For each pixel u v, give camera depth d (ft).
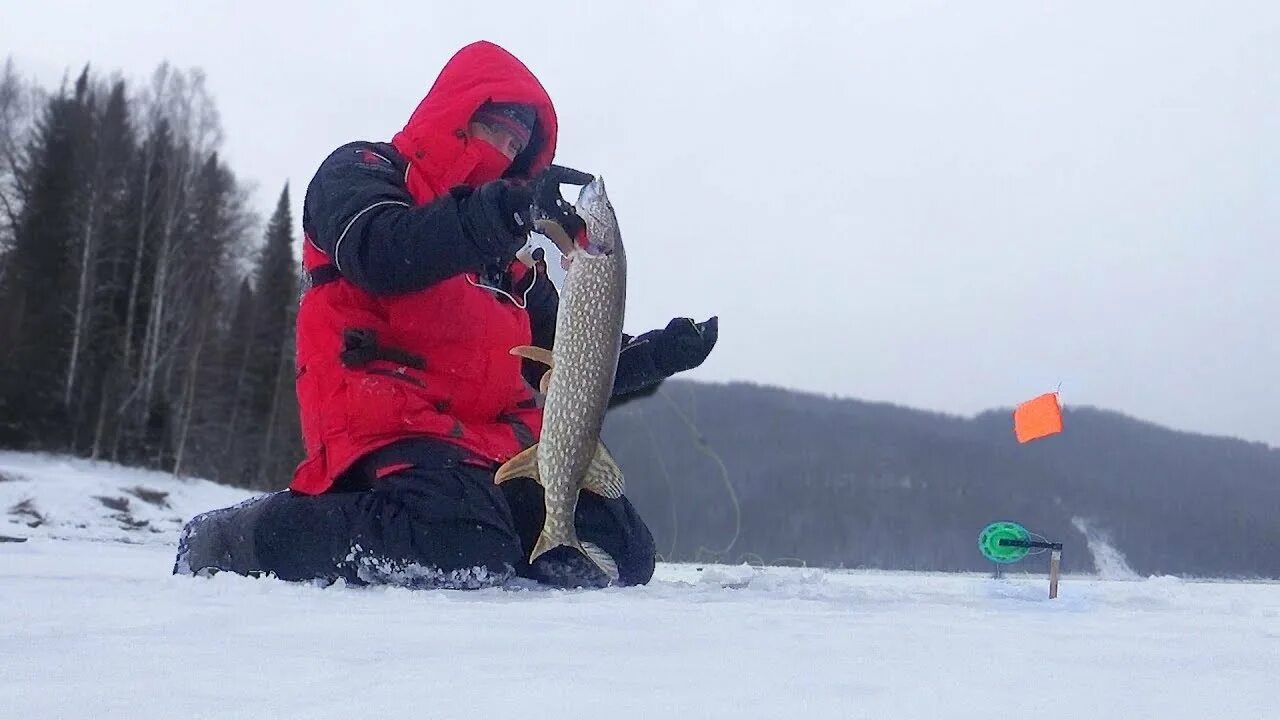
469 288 9.53
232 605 6.11
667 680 3.70
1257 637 5.62
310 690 3.37
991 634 5.46
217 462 85.97
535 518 9.37
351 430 8.92
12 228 82.07
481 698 3.29
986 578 14.23
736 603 7.16
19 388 70.18
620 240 6.83
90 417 72.28
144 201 85.15
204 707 3.08
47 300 75.97
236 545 8.89
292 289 96.53
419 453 8.82
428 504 8.48
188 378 79.51
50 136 81.00
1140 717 3.30
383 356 9.13
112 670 3.70
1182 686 3.89
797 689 3.60
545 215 7.04
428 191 9.36
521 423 10.00
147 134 88.79
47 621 5.16
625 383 10.74
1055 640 5.26
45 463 66.69
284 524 8.65
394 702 3.20
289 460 89.86
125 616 5.40
